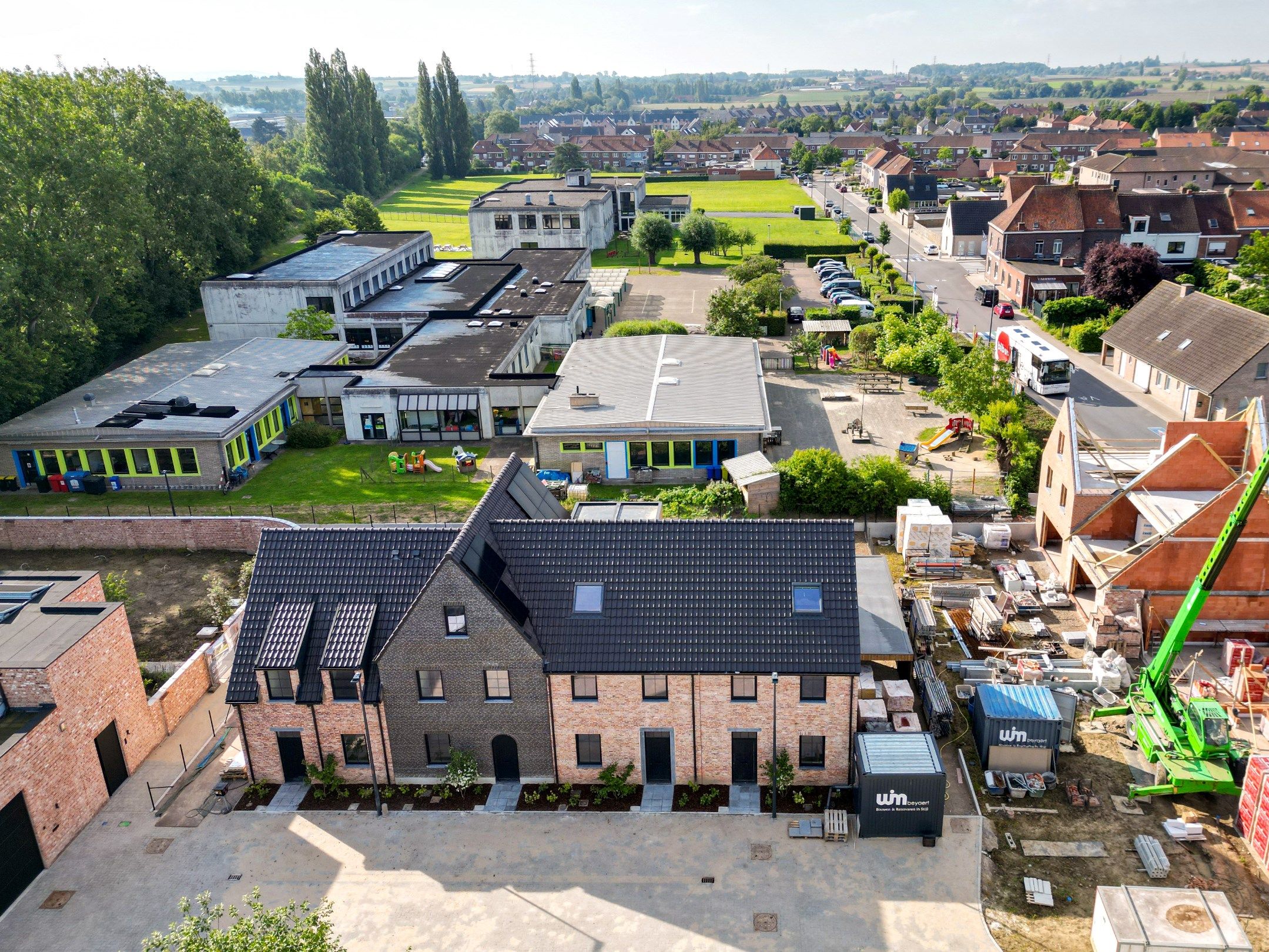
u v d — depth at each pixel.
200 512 59.00
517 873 31.06
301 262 101.62
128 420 63.62
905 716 36.19
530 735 34.62
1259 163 169.75
